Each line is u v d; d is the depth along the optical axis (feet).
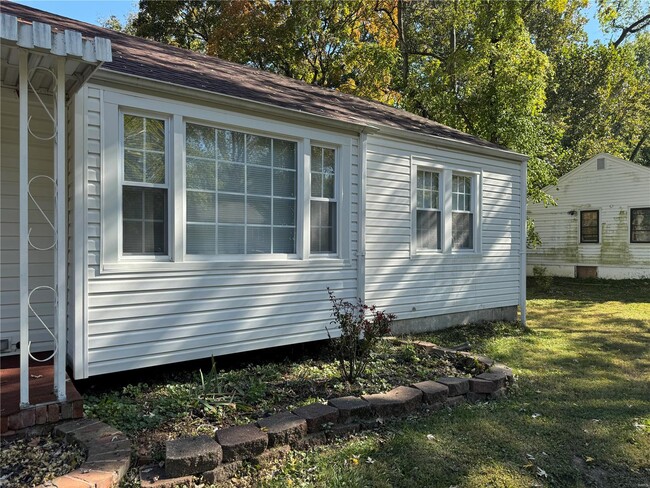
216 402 11.93
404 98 52.49
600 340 24.17
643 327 28.12
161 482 8.11
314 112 17.83
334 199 18.99
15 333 14.17
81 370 12.30
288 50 58.49
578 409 13.47
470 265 25.68
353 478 8.92
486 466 9.73
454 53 43.32
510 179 28.19
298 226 17.40
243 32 56.85
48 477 8.02
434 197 24.12
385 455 10.02
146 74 13.80
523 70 39.47
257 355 17.43
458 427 11.57
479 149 25.39
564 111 66.95
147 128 13.65
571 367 18.67
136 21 69.10
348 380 14.42
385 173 21.09
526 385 15.89
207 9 65.77
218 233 15.23
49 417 9.73
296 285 17.22
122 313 13.01
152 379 14.46
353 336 14.60
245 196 15.93
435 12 54.85
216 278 14.97
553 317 31.91
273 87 21.58
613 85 63.52
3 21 8.63
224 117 15.11
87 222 12.41
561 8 47.19
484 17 40.19
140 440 9.75
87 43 9.71
